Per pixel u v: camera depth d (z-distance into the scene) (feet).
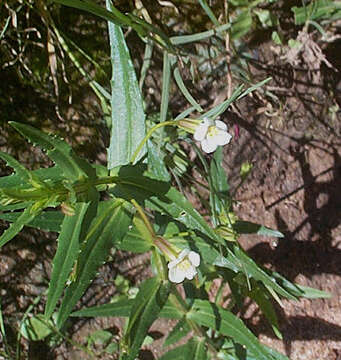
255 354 1.11
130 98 0.99
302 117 1.39
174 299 1.14
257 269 1.06
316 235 1.44
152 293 1.05
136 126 1.00
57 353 1.31
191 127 0.97
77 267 0.93
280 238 1.42
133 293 1.33
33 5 1.16
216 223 1.07
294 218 1.43
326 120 1.41
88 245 0.95
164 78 1.15
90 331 1.33
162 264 1.05
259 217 1.40
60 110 1.25
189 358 1.17
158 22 1.25
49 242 1.30
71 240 0.92
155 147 1.11
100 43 1.24
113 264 1.34
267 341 1.39
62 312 0.93
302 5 1.31
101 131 1.27
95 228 0.96
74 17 1.21
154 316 1.04
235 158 1.37
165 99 1.14
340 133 1.43
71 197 0.87
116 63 0.99
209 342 1.20
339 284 1.44
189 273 0.96
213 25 1.27
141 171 0.98
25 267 1.29
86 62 1.23
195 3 1.25
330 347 1.41
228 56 1.23
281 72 1.35
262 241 1.41
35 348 1.30
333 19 1.32
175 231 1.07
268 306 1.18
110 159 1.01
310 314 1.41
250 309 1.39
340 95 1.41
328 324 1.42
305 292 1.29
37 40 1.20
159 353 1.35
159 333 1.36
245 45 1.31
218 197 1.09
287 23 1.33
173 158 1.19
